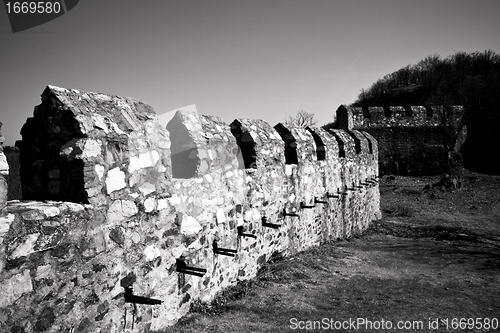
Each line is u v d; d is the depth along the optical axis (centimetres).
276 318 461
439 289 634
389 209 1744
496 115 2894
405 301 563
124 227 349
